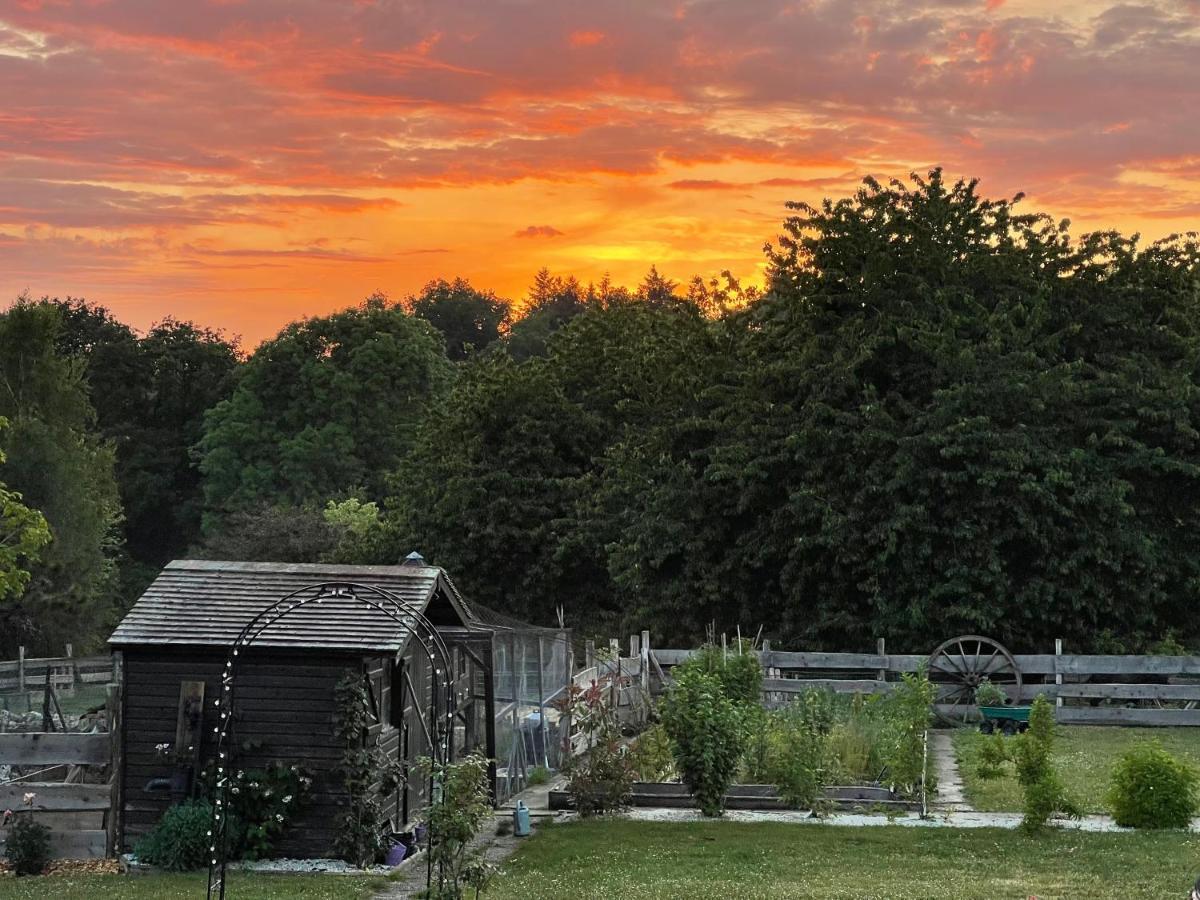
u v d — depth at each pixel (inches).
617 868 553.0
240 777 565.3
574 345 1862.7
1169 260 1352.1
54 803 580.7
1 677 1423.5
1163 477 1254.9
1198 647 1257.4
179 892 508.7
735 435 1342.3
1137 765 628.4
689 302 1513.3
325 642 568.7
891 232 1357.0
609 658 986.1
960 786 754.8
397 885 534.9
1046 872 529.7
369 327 3097.9
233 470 3011.8
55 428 2325.3
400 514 1776.6
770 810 693.3
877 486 1223.5
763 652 1142.3
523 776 778.2
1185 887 496.7
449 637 703.7
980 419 1197.1
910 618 1196.5
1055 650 1155.9
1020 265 1341.0
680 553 1371.8
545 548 1640.0
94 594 2190.0
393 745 614.2
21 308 2381.9
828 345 1341.0
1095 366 1310.3
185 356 3595.0
